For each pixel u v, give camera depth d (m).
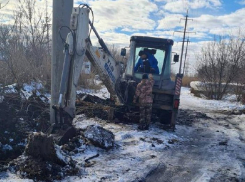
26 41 14.14
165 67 9.44
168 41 9.43
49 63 13.25
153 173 5.34
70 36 6.59
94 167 5.28
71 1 7.16
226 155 6.82
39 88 11.26
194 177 5.32
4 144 5.71
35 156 4.84
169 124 9.43
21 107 7.34
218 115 13.21
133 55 9.61
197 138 8.35
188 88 32.25
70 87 6.68
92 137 6.28
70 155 5.70
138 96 8.48
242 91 18.94
